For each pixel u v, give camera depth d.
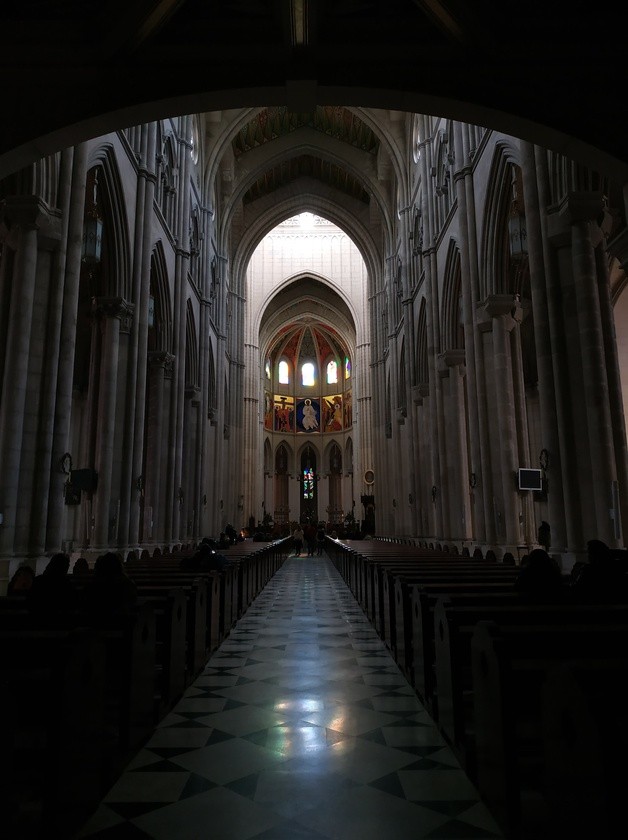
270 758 4.55
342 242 47.56
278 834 3.41
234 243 38.16
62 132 7.12
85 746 3.55
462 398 20.36
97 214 15.09
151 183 16.73
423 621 5.87
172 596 5.87
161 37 7.15
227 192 32.41
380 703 6.00
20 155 7.15
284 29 6.98
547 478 10.80
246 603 13.09
